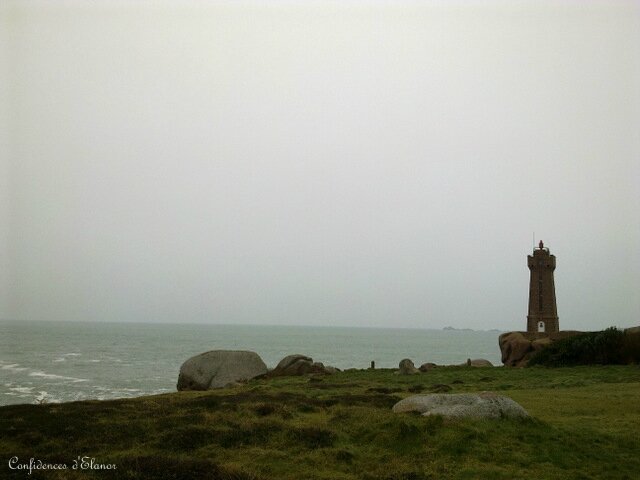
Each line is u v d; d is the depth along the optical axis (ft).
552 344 179.93
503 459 54.24
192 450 56.65
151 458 51.93
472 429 60.18
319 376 159.12
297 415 74.13
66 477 46.85
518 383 126.82
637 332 158.71
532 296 243.60
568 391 106.11
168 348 512.63
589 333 173.99
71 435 60.95
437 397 71.41
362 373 165.48
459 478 49.08
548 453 56.03
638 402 88.02
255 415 73.15
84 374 265.54
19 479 46.39
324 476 49.16
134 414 73.31
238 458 54.24
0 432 61.46
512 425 63.87
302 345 644.27
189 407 79.61
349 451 56.13
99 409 76.74
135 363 336.70
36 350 437.58
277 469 51.01
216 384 157.07
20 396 191.31
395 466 52.21
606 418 74.95
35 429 62.85
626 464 54.39
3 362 320.50
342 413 72.33
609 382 121.60
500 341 214.07
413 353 522.06
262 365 168.76
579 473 51.01
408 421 62.85
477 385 125.08
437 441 57.88
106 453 55.01
